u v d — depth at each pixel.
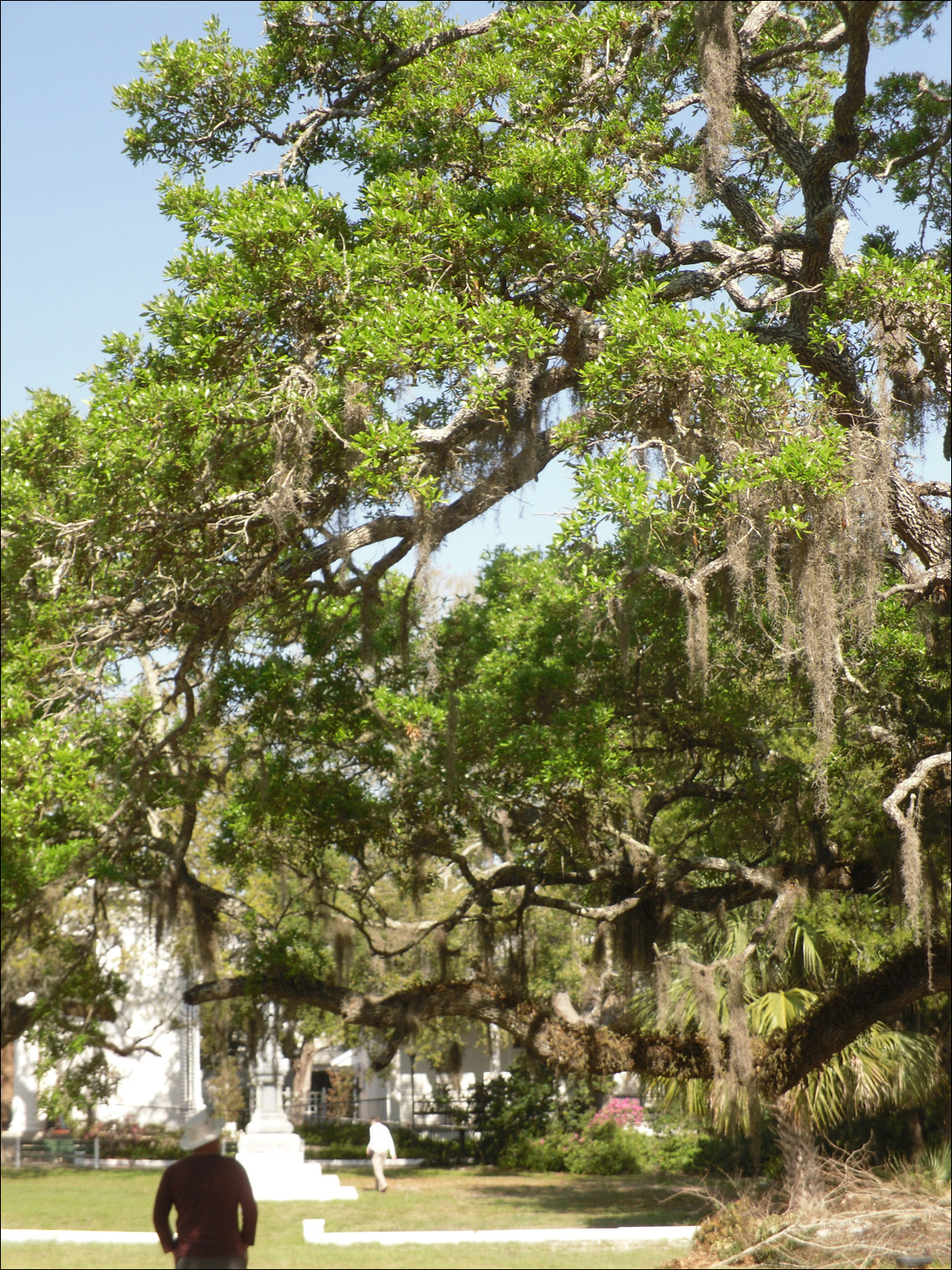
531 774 11.68
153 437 8.87
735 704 12.71
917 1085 14.53
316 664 13.55
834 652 9.08
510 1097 27.48
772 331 10.55
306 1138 31.70
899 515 10.23
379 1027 13.31
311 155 11.16
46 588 9.82
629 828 13.10
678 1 10.27
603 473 8.80
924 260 10.88
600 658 12.67
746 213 10.98
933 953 11.95
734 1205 13.13
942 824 11.47
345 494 9.59
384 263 9.20
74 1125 29.53
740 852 13.48
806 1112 14.15
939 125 11.75
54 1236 15.16
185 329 9.20
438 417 10.32
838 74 12.09
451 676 13.02
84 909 23.53
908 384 9.80
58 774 8.98
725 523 8.80
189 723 11.02
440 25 11.12
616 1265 12.49
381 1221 17.30
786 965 14.12
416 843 13.33
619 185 10.12
